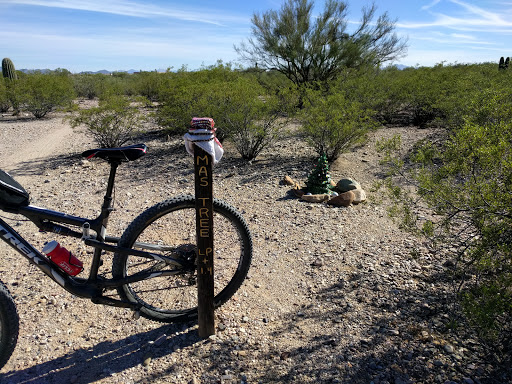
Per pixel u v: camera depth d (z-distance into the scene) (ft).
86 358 8.43
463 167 8.66
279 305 10.17
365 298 10.05
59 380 7.85
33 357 8.52
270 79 59.36
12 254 13.38
